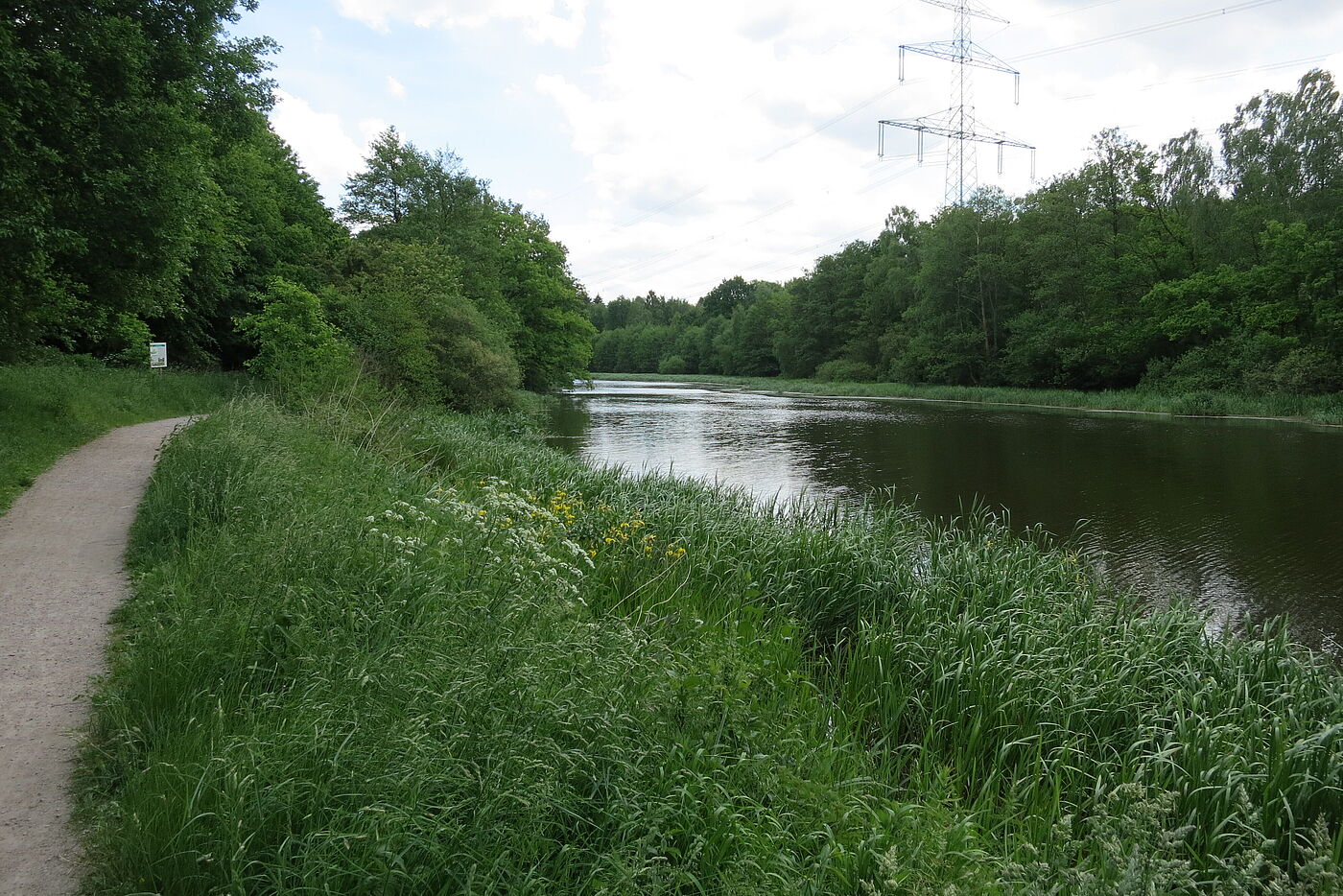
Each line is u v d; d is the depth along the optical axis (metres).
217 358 29.98
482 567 5.75
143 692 4.21
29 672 4.75
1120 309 50.06
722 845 3.60
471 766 3.42
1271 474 19.02
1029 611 7.71
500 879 3.07
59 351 21.78
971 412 43.41
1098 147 52.78
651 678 4.67
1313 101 42.22
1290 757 5.08
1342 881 3.66
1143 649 6.82
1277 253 40.47
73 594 6.08
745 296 144.12
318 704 3.79
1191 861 4.46
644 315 167.12
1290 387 37.66
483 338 29.19
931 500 16.12
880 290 74.56
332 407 13.79
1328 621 9.05
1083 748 5.68
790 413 43.12
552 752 3.60
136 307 14.75
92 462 11.67
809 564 8.92
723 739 4.63
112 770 3.74
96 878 3.00
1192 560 11.54
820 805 4.15
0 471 10.04
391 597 5.09
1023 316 56.25
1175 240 49.66
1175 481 18.27
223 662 4.39
